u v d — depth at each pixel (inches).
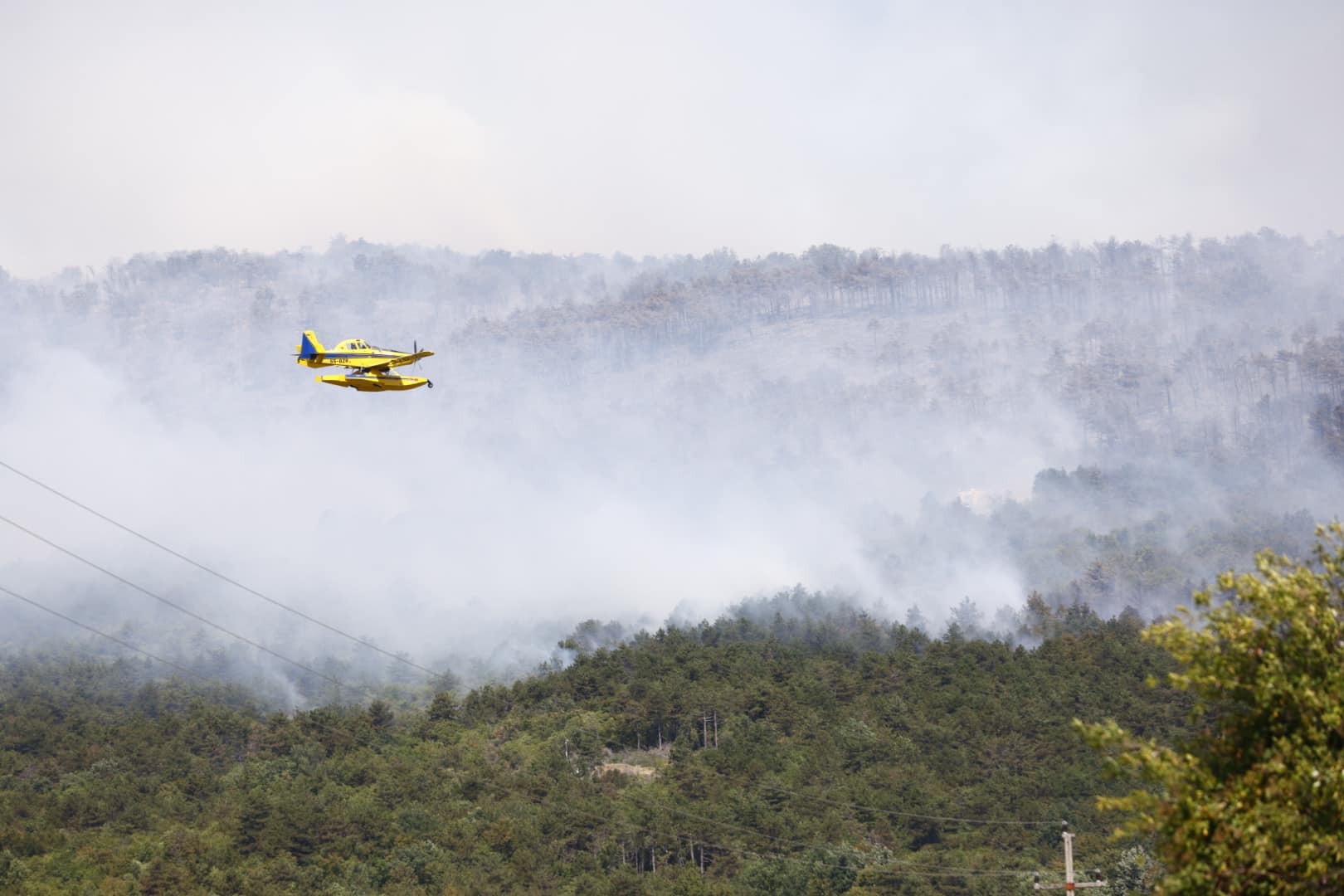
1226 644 853.2
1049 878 2942.9
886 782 3858.3
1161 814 823.1
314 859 3395.7
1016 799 3708.2
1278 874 772.6
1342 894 770.2
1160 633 866.8
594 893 3211.1
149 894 3122.5
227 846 3410.4
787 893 3184.1
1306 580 838.5
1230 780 814.5
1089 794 3727.9
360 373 2394.2
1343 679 799.7
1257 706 835.4
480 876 3314.5
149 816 3698.3
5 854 3250.5
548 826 3654.0
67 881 3218.5
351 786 3981.3
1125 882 2758.4
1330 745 810.8
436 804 3804.1
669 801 3754.9
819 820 3609.7
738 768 4008.4
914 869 3218.5
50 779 4084.6
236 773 4119.1
